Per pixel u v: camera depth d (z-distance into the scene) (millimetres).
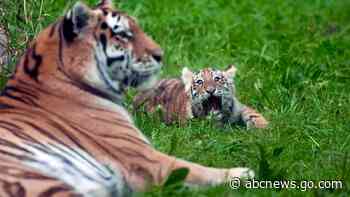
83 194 10320
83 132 10805
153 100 15805
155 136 13273
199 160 12297
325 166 12102
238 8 20641
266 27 19859
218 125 14820
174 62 17531
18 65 11188
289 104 15078
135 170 10812
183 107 15469
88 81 11078
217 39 18641
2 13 14312
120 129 11039
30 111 10766
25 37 14234
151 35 18203
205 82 15203
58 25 11117
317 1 21859
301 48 18188
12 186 9719
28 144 10320
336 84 16094
